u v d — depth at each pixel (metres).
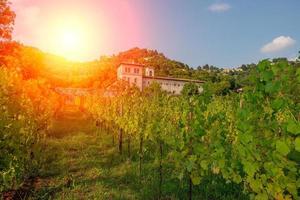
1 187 6.83
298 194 3.12
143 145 13.38
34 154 10.12
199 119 5.71
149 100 15.52
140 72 89.62
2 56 21.06
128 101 15.43
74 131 20.84
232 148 4.64
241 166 4.40
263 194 3.32
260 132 3.34
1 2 21.12
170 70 137.50
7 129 6.91
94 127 24.47
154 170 9.77
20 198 7.40
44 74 40.62
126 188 8.19
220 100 12.59
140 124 10.88
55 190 7.98
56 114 32.28
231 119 7.79
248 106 3.61
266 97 3.48
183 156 5.95
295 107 3.31
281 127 3.20
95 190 7.91
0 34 21.48
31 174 9.32
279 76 3.29
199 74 124.75
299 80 3.17
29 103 10.30
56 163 10.87
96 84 103.31
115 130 15.67
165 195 7.55
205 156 5.45
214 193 7.48
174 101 13.12
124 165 10.58
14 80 8.87
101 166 10.61
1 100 6.91
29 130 9.52
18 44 22.77
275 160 2.99
